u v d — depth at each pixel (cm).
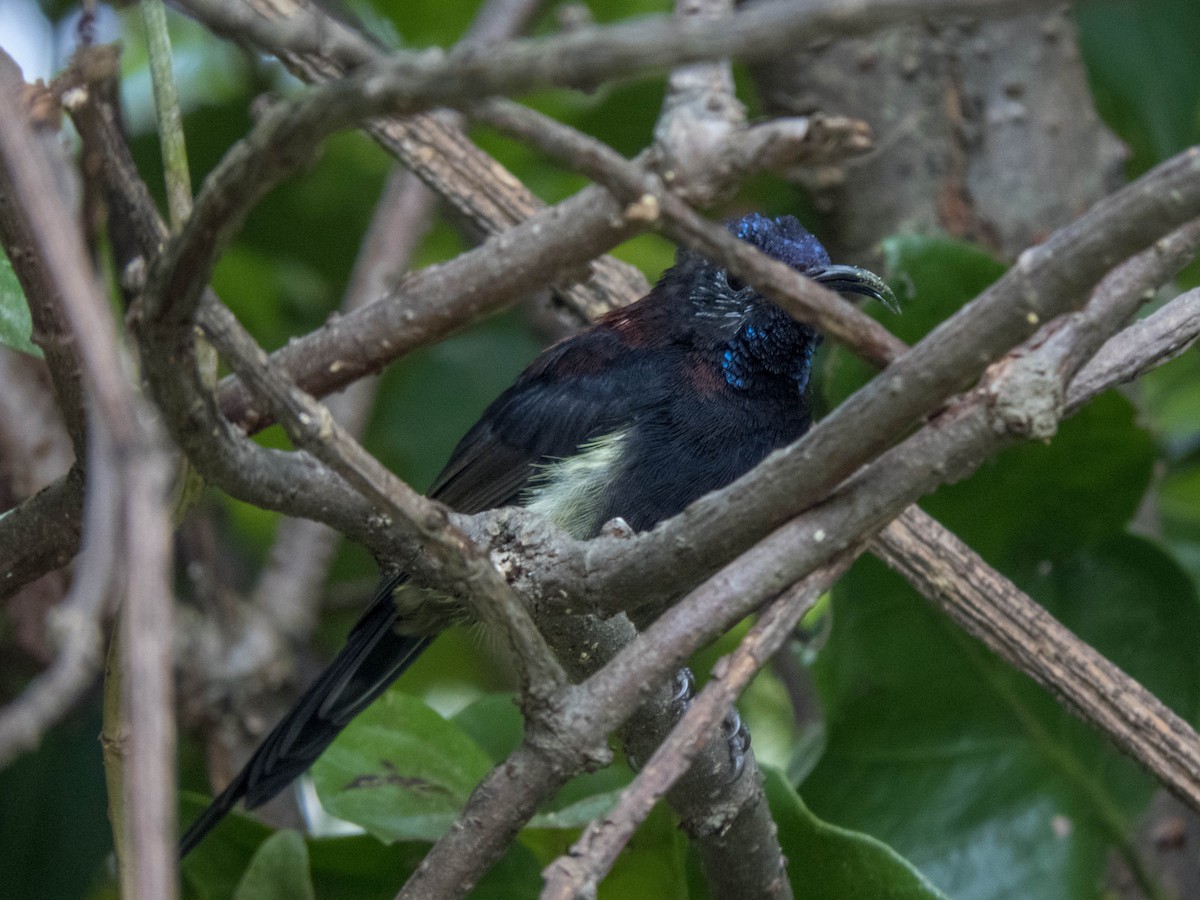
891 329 827
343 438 454
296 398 446
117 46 476
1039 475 828
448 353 1280
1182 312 628
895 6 326
